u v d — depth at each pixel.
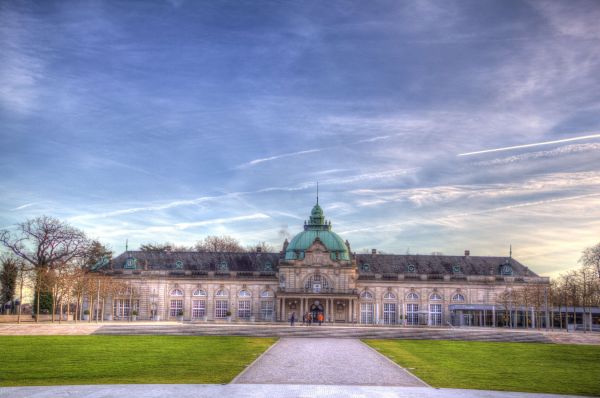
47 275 134.00
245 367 66.38
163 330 111.88
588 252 167.88
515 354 86.31
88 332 109.56
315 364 69.75
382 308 180.12
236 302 179.38
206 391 49.84
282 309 174.00
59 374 59.50
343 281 176.62
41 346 85.25
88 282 143.38
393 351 87.06
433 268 185.50
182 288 178.88
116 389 50.38
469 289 180.38
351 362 72.19
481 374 63.81
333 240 183.50
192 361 71.06
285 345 93.88
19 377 57.59
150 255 183.88
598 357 84.19
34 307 169.88
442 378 60.19
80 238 151.62
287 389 51.53
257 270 183.50
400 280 181.12
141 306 175.38
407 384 56.12
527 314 165.62
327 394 49.47
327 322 169.38
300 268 177.25
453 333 113.81
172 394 48.28
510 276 181.00
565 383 58.94
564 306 165.88
